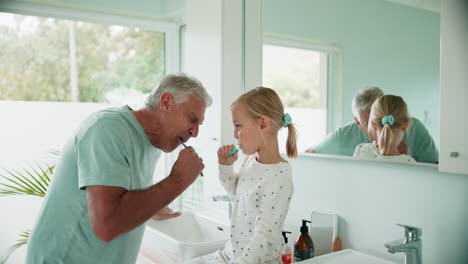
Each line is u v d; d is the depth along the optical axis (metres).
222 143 1.94
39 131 2.67
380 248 1.42
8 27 2.53
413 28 1.28
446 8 1.13
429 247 1.29
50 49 2.70
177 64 2.95
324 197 1.63
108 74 2.90
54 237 1.14
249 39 1.96
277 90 1.84
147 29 2.87
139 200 1.03
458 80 1.11
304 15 1.68
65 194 1.12
